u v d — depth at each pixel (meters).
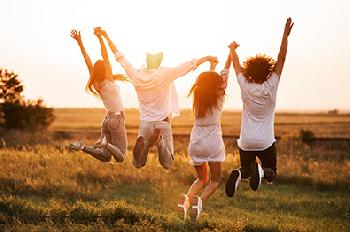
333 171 24.33
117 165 22.64
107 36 9.15
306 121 110.38
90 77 9.57
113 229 12.58
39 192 18.16
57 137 47.28
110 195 18.62
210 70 9.04
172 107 8.98
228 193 8.68
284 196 20.00
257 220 15.01
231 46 8.74
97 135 51.69
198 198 8.88
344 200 19.19
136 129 68.62
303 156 32.34
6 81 51.78
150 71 8.76
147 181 21.05
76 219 13.56
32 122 51.47
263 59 8.40
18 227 12.25
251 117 8.49
